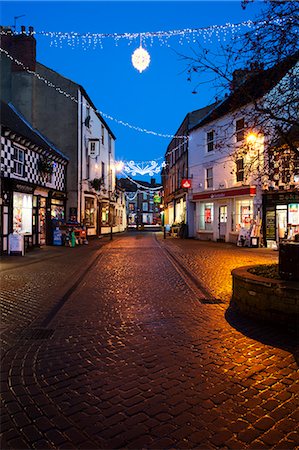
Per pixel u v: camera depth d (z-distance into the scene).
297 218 17.20
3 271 10.46
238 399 3.22
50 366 3.94
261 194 18.75
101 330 5.18
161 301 6.90
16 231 15.58
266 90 5.62
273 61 5.34
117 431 2.75
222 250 16.67
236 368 3.88
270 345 4.58
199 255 14.52
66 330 5.19
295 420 2.89
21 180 15.48
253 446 2.58
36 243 17.98
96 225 27.25
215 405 3.12
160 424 2.84
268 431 2.75
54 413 3.00
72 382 3.55
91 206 25.86
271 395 3.29
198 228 25.48
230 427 2.80
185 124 27.55
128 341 4.73
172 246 19.14
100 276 9.70
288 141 5.80
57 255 14.84
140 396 3.27
